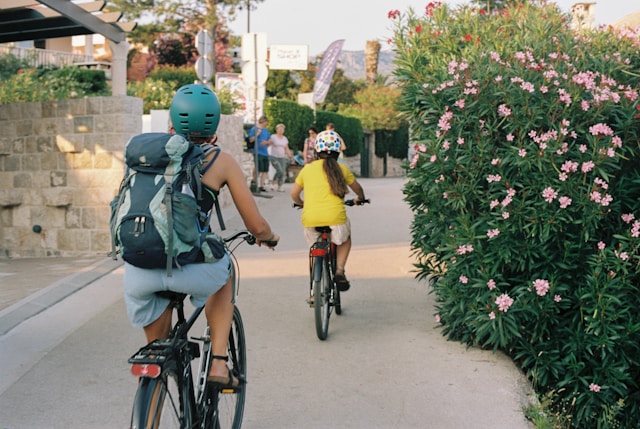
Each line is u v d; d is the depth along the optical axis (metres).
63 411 4.86
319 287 6.31
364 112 41.06
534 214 5.86
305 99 31.98
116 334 6.50
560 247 6.05
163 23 39.22
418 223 7.11
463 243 6.12
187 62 47.16
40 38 11.91
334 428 4.68
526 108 6.00
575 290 6.14
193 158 3.33
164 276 3.29
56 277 8.94
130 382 5.38
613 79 6.75
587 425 6.04
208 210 3.50
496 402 5.13
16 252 11.48
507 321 5.83
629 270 6.11
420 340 6.52
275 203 16.05
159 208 3.15
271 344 6.37
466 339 6.40
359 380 5.52
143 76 47.47
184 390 3.50
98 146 10.91
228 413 4.31
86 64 29.47
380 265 9.65
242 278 8.84
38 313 7.11
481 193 6.16
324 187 6.75
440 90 6.48
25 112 11.28
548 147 5.84
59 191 11.10
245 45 18.64
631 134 6.21
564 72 6.51
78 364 5.74
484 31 7.98
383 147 42.94
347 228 6.75
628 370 6.33
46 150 11.18
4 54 27.16
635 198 6.42
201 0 39.44
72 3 10.17
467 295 6.22
